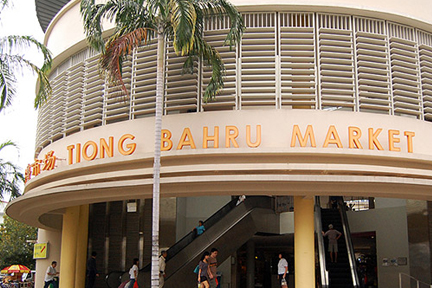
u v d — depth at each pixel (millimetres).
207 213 23234
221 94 14359
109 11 15164
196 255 17359
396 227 20219
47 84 14953
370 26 15023
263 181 13000
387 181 12844
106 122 15984
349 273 18047
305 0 14500
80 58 17578
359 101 14273
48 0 23016
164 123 14344
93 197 15008
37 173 17062
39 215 18781
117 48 12656
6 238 39969
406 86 14688
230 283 22500
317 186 13453
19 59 14328
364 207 23609
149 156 13836
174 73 14953
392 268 19984
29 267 41188
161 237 21375
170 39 14203
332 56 14594
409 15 14992
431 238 18391
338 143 13484
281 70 14289
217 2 13172
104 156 14812
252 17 14797
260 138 13570
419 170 13828
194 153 13461
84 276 20562
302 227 14773
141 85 15477
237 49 14500
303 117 13828
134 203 21500
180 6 12273
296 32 14680
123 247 22281
